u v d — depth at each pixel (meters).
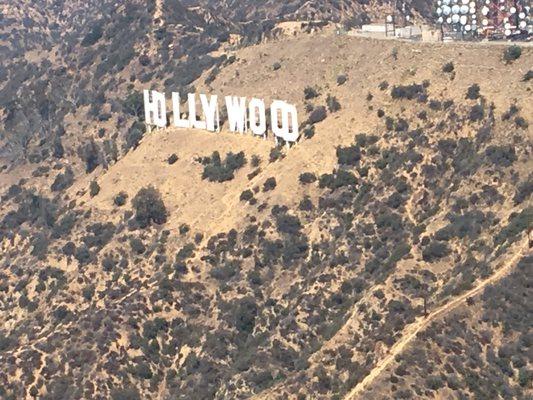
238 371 184.12
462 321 161.00
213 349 195.00
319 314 188.12
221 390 183.12
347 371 162.25
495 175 188.12
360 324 170.25
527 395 152.88
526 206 178.50
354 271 193.00
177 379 195.62
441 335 160.25
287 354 183.38
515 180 186.00
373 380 157.00
